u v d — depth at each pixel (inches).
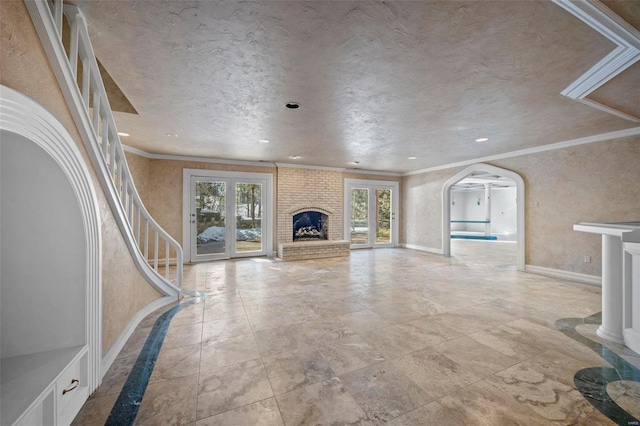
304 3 60.0
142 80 95.3
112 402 64.0
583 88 99.0
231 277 186.5
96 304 68.7
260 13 63.1
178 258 145.6
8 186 57.9
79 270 64.3
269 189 267.4
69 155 58.9
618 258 94.7
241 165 256.4
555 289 158.2
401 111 125.0
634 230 82.7
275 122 140.6
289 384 71.0
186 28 68.6
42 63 53.6
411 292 152.4
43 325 62.5
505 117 132.4
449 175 273.0
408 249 319.9
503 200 541.0
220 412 60.9
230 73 90.9
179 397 65.8
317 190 286.0
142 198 212.5
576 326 107.0
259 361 82.0
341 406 62.8
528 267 201.8
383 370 77.3
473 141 179.2
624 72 88.0
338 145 190.7
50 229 61.8
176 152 216.4
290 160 252.1
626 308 90.8
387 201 333.7
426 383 71.4
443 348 89.8
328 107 120.3
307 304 132.6
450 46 76.1
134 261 107.2
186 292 151.9
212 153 220.1
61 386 54.9
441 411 61.2
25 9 48.8
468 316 117.3
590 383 71.1
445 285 167.0
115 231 90.3
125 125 145.9
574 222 175.8
